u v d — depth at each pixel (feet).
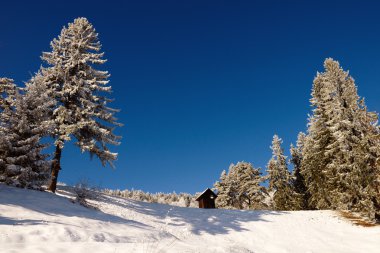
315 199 121.39
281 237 72.49
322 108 115.55
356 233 78.69
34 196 58.18
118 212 68.74
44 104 71.05
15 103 67.77
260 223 80.59
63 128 77.61
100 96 85.56
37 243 30.40
